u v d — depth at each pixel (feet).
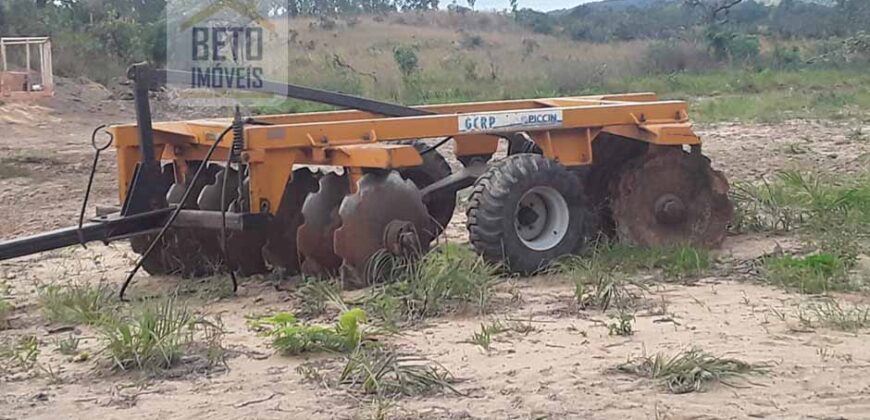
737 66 112.16
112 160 55.57
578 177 31.12
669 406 18.37
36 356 22.09
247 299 27.14
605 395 18.90
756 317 23.75
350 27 128.77
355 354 20.74
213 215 26.81
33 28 86.58
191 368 20.88
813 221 33.60
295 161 27.40
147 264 30.60
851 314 23.73
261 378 20.16
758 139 59.57
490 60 106.42
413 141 33.19
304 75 90.38
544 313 24.48
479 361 20.89
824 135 60.49
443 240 33.06
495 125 28.91
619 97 35.58
